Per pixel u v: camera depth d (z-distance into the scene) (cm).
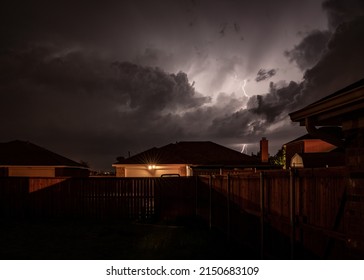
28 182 1852
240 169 2984
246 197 998
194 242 1152
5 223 1648
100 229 1482
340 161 2028
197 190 1691
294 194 695
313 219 627
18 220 1748
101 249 1105
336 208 556
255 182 930
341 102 463
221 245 1119
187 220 1641
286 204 738
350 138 508
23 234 1371
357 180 478
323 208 595
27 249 1113
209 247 1094
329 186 578
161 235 1306
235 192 1098
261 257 862
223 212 1241
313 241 631
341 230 544
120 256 1010
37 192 1844
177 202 1770
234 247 1080
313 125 563
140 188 1802
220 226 1281
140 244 1158
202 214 1589
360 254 469
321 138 563
